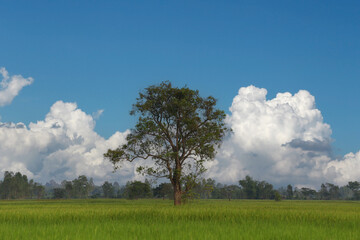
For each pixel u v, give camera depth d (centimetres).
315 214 2512
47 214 2553
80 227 1788
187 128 4738
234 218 2284
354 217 2341
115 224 1959
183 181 4669
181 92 4825
